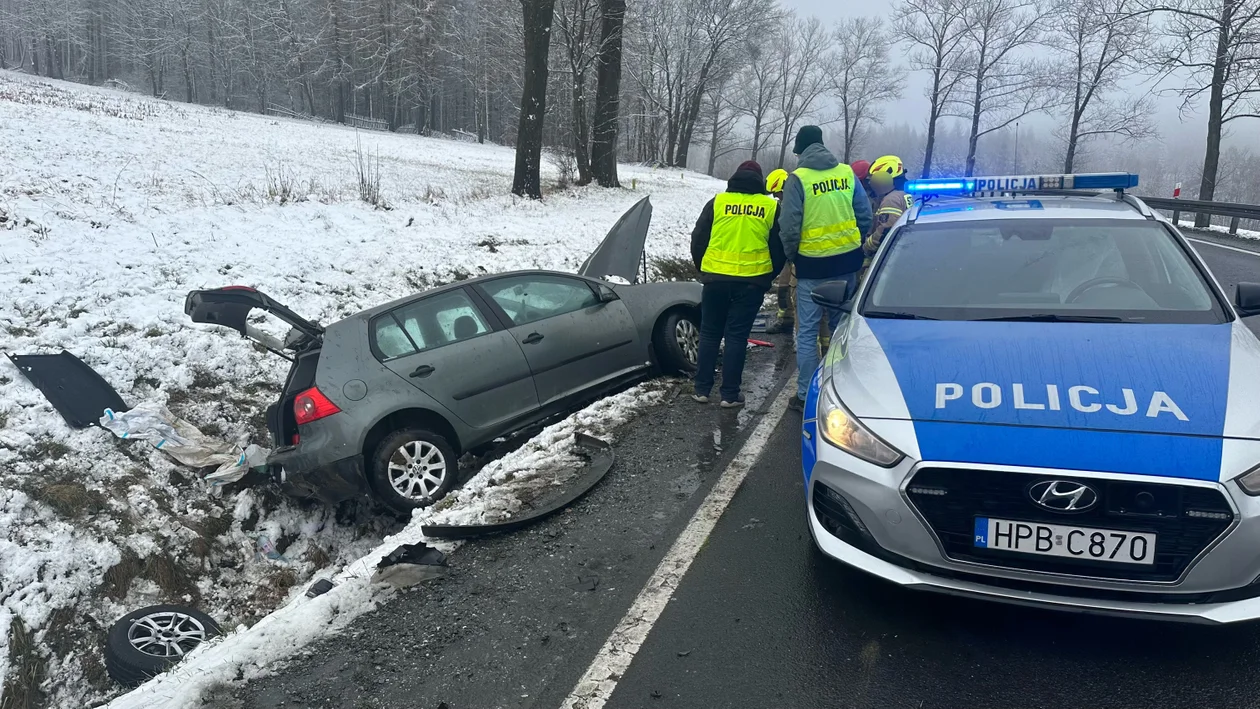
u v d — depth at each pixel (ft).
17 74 177.47
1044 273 13.07
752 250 19.06
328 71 221.46
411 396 18.21
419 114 222.28
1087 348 10.55
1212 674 8.96
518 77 127.95
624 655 9.95
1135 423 8.97
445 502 15.51
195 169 50.83
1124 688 8.81
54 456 17.40
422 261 34.76
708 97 213.87
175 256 29.63
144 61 236.22
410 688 9.62
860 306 13.41
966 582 9.32
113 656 12.64
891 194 24.13
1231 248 50.85
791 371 23.85
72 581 14.93
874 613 10.57
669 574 11.88
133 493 17.17
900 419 9.75
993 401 9.67
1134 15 84.58
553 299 21.61
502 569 12.44
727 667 9.58
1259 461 8.44
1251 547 8.38
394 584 12.00
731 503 14.28
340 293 29.96
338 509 19.34
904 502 9.40
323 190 47.96
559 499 14.71
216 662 10.11
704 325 20.04
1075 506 8.70
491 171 84.84
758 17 175.83
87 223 31.55
